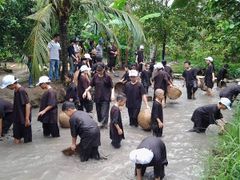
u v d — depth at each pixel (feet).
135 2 71.31
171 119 39.24
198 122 33.83
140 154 21.06
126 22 44.09
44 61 38.96
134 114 35.88
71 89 38.81
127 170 25.39
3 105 31.76
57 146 30.01
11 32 50.08
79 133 26.89
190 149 29.66
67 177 24.40
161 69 44.83
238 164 20.81
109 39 50.01
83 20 55.52
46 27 40.24
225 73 59.93
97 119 38.04
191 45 79.66
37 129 34.76
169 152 29.01
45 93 32.07
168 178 24.12
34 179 24.13
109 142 31.22
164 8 71.51
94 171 25.27
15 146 30.07
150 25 71.87
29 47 38.91
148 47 77.61
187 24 71.46
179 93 46.91
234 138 25.29
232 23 27.35
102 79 35.17
